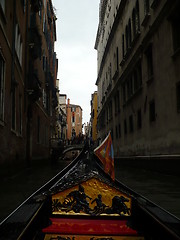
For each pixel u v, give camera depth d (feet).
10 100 29.76
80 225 6.40
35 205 6.00
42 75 65.16
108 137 8.76
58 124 136.87
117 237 6.04
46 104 74.90
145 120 41.47
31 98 48.11
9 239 3.74
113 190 6.73
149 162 38.04
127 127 55.42
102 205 6.71
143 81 42.47
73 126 245.65
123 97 60.23
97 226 6.39
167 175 30.07
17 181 24.04
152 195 15.75
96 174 6.97
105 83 92.99
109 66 82.38
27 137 46.78
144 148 42.01
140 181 23.86
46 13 73.97
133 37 50.08
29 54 46.78
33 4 47.75
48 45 79.51
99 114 113.50
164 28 32.60
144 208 6.14
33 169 43.32
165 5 31.42
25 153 42.98
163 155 32.78
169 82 31.24
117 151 67.26
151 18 37.86
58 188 6.79
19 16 37.04
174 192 16.94
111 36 75.66
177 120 28.91
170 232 4.40
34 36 47.16
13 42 31.30
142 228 6.32
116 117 69.10
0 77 25.32
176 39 29.99
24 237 4.13
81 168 13.42
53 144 84.69
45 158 69.67
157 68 35.45
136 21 46.91
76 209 6.73
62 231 6.13
